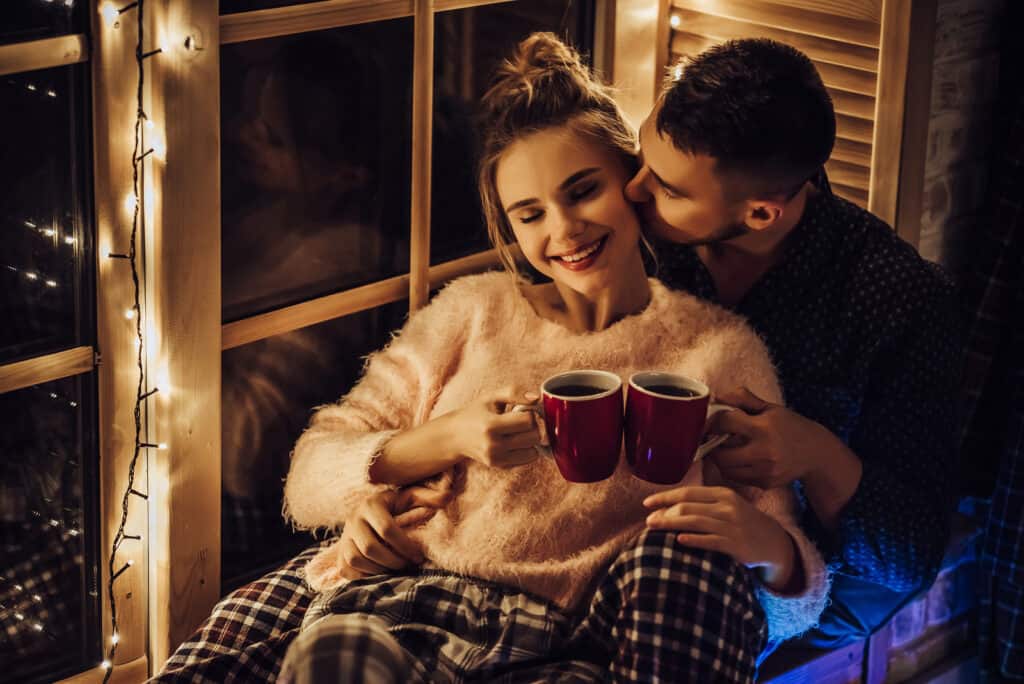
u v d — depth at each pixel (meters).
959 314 1.64
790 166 1.40
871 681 1.85
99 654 1.62
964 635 2.10
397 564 1.48
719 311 1.53
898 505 1.55
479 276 1.60
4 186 1.39
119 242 1.48
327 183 1.65
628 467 1.46
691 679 1.27
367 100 1.67
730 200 1.42
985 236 2.04
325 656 1.17
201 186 1.49
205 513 1.60
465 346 1.57
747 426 1.41
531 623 1.37
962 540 1.99
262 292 1.62
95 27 1.41
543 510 1.46
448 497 1.50
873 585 1.78
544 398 1.32
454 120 1.78
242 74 1.53
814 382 1.62
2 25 1.35
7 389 1.44
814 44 1.84
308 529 1.77
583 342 1.52
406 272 1.78
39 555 1.52
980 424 2.06
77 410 1.52
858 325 1.60
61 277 1.47
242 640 1.47
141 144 1.45
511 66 1.54
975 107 2.04
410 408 1.59
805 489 1.55
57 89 1.41
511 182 1.49
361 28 1.63
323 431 1.59
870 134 1.82
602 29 1.94
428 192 1.74
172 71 1.43
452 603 1.42
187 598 1.61
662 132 1.40
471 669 1.34
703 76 1.38
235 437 1.64
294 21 1.55
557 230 1.48
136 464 1.57
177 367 1.52
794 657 1.72
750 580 1.34
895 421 1.60
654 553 1.29
